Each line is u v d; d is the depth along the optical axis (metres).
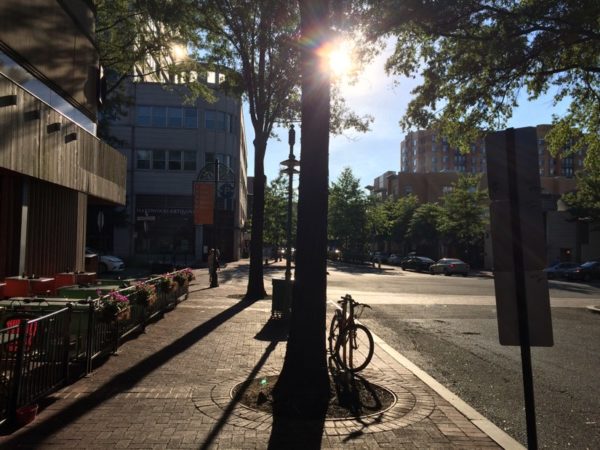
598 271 38.66
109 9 22.03
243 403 5.92
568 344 11.33
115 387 6.55
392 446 4.77
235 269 38.88
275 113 17.78
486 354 9.84
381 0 12.38
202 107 51.16
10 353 5.26
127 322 9.48
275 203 68.25
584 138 19.00
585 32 12.77
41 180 12.17
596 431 5.64
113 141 41.97
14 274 11.68
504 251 4.19
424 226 63.25
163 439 4.80
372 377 7.41
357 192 64.12
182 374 7.24
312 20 6.50
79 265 15.34
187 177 50.91
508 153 4.20
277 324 11.72
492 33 14.18
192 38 18.59
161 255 50.12
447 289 26.12
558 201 54.41
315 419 5.45
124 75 25.55
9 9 10.63
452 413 5.76
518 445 4.84
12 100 10.18
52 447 4.58
